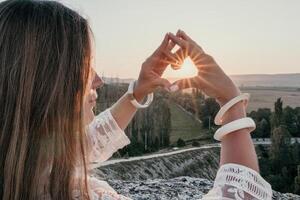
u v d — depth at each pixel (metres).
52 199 0.54
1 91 0.56
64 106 0.56
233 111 0.58
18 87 0.55
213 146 46.66
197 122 53.31
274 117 43.69
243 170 0.54
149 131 43.47
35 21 0.57
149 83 0.77
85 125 0.57
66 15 0.59
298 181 30.41
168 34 0.62
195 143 47.84
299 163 33.91
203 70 0.59
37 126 0.55
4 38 0.57
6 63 0.56
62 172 0.54
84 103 0.58
